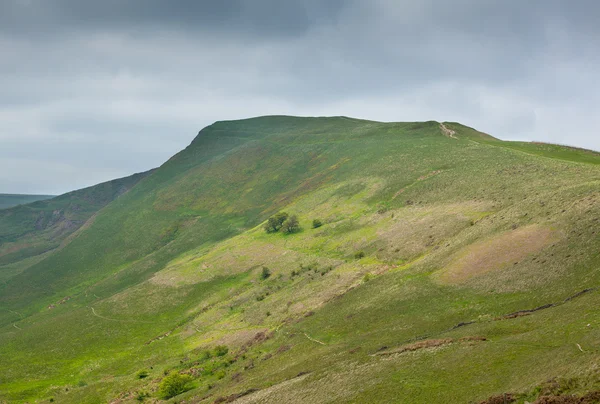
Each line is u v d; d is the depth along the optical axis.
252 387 52.41
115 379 79.00
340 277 88.88
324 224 130.38
